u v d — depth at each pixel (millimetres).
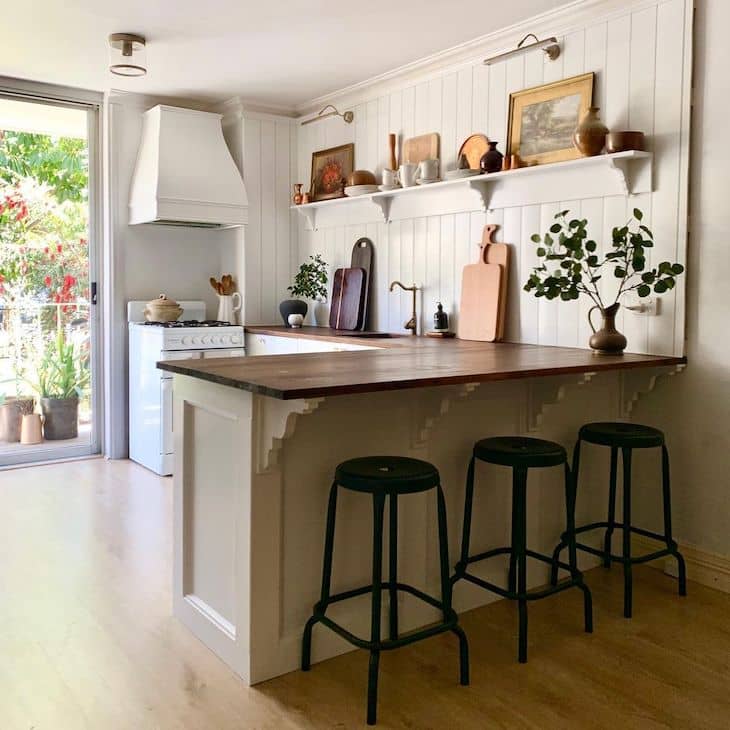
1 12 3330
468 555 2637
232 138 4996
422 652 2346
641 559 2645
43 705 2006
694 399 2934
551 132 3375
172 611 2586
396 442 2451
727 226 2775
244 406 2123
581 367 2521
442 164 3967
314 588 2275
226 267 5219
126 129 4766
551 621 2580
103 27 3506
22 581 2836
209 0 3188
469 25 3449
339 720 1957
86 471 4555
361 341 3736
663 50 2941
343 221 4699
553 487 2953
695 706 2039
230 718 1960
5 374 4656
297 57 3926
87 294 4910
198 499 2408
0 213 4551
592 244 2934
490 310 3643
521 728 1927
